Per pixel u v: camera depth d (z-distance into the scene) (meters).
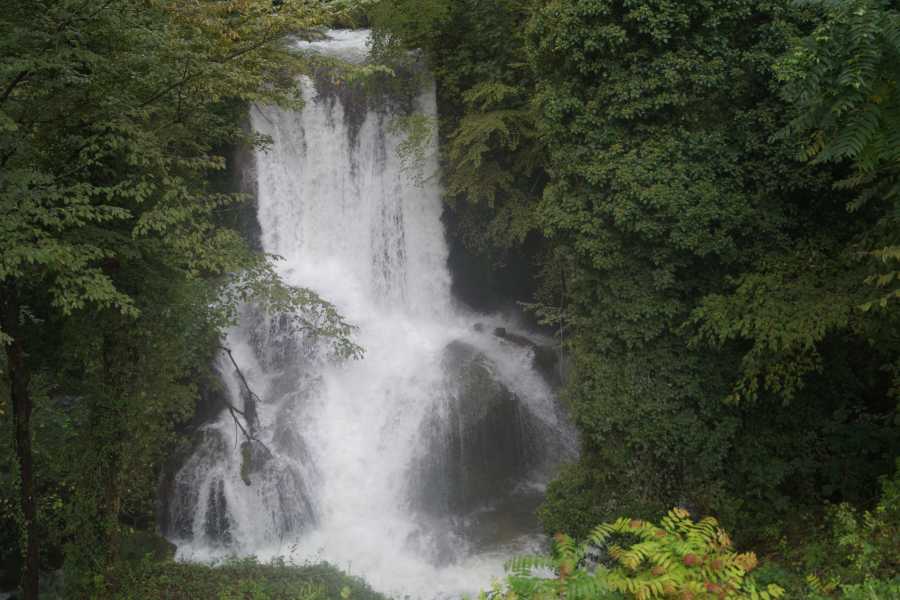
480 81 21.81
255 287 13.95
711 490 13.70
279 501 18.23
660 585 5.29
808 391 13.75
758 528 13.22
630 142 14.27
